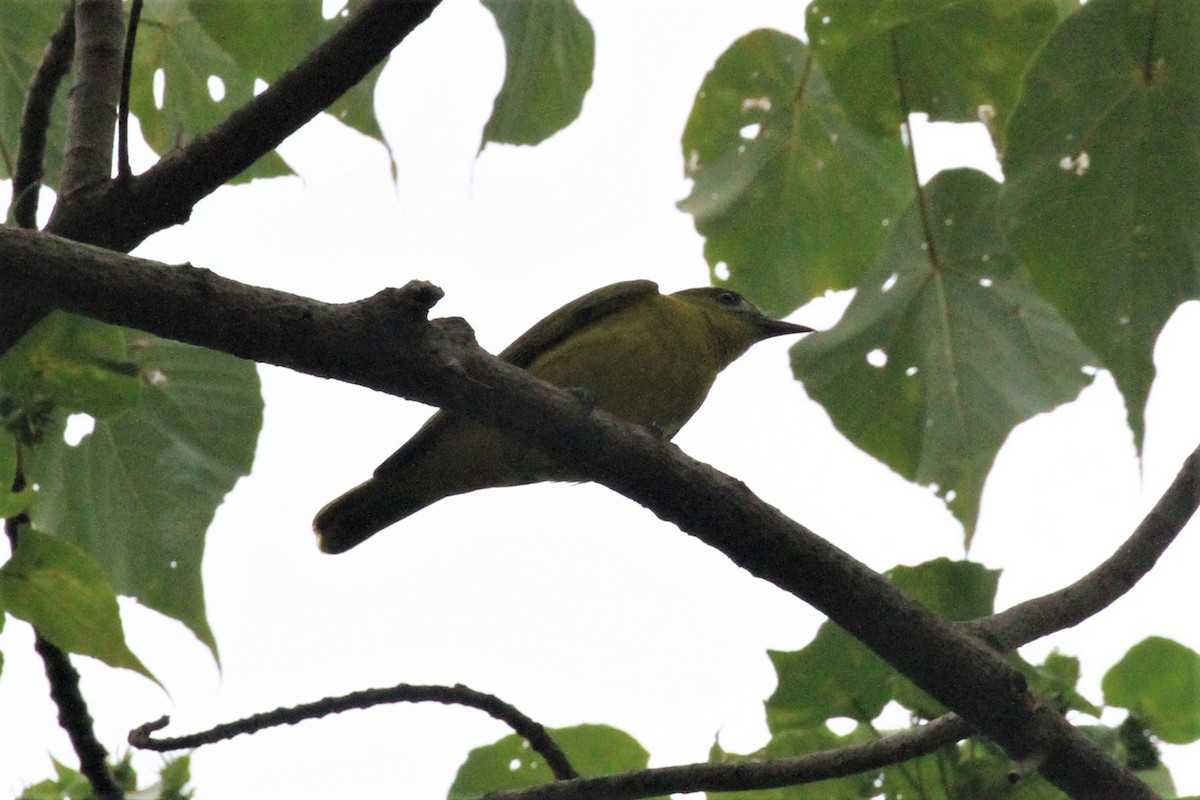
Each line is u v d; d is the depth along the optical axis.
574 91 10.45
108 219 8.12
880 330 10.94
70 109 8.73
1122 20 8.07
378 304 7.12
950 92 10.30
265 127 8.05
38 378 7.62
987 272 10.87
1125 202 8.16
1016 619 8.20
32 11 10.94
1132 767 8.41
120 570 9.75
